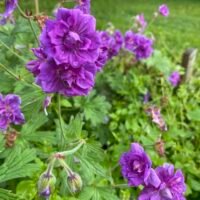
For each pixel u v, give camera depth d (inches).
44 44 6.8
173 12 39.8
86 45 6.9
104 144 13.4
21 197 7.6
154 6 40.8
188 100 16.6
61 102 12.3
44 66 7.1
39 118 9.4
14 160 7.7
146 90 15.1
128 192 11.1
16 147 8.2
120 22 33.0
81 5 9.3
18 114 8.8
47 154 9.3
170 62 17.4
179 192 8.1
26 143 9.1
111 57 14.4
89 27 7.0
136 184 8.1
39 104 9.1
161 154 12.0
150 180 7.9
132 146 8.3
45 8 30.9
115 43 14.0
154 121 13.3
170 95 15.8
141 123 13.8
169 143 13.3
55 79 7.2
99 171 8.8
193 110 15.6
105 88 15.2
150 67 16.5
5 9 9.0
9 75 10.2
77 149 8.1
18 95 9.3
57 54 6.8
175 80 16.1
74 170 8.6
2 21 10.1
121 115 14.1
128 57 16.0
